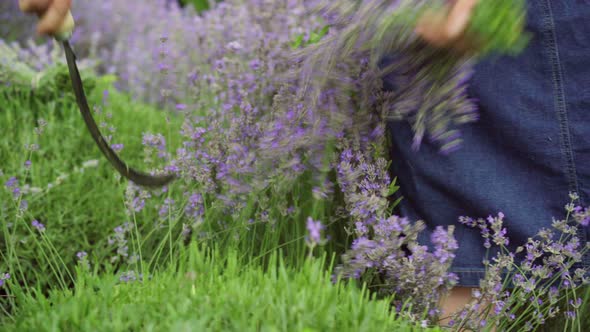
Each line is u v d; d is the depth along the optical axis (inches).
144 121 112.5
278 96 73.0
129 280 63.1
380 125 68.5
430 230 69.5
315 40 76.7
